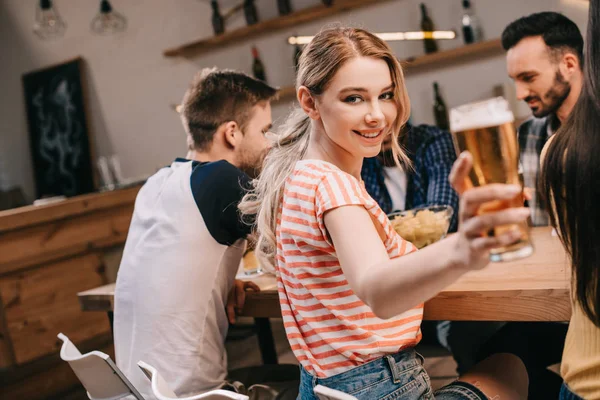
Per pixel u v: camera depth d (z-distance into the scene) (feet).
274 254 5.87
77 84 19.57
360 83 4.30
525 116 12.78
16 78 21.21
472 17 13.21
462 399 4.82
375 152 4.47
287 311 4.70
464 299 5.08
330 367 4.44
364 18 14.55
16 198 20.54
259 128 6.90
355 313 4.37
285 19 15.28
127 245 6.53
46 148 20.67
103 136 19.48
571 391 3.67
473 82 13.47
